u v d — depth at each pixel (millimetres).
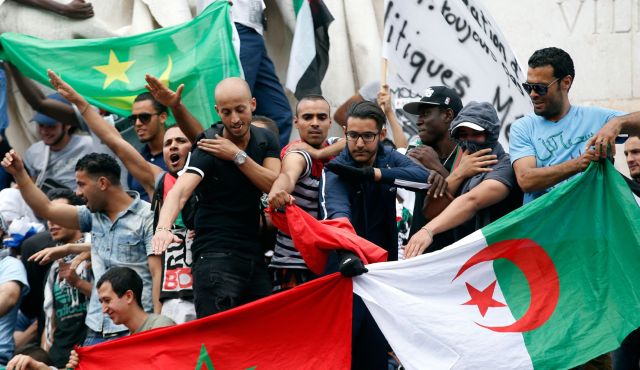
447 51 13516
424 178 11141
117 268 11594
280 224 10969
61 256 12625
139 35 13898
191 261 11672
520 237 10711
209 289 11016
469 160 11266
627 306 10453
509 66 13672
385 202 11172
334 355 10641
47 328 12914
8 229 13641
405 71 13523
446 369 10438
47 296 12883
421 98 12039
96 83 13828
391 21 13453
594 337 10422
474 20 13570
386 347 11188
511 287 10648
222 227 11094
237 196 11102
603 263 10594
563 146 11156
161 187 11922
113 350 10805
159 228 10688
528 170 10953
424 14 13508
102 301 11516
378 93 13781
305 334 10695
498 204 11219
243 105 11016
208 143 10992
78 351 10812
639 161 12312
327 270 11289
